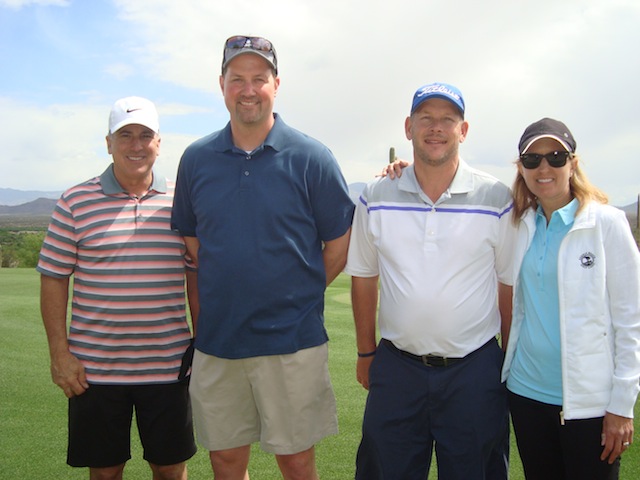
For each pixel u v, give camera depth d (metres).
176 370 3.11
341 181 2.97
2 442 4.12
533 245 2.63
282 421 2.91
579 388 2.44
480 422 2.79
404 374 2.87
